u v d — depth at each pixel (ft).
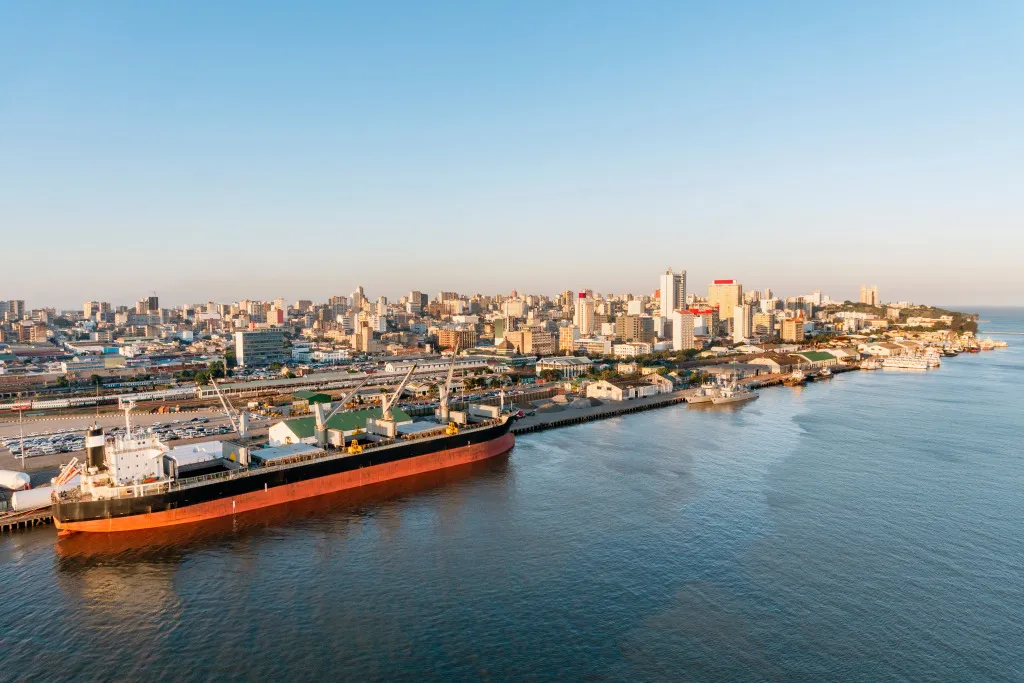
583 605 286.46
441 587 304.50
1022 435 636.07
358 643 257.14
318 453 468.75
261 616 278.87
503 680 232.12
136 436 427.74
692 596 294.25
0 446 586.45
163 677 235.40
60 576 318.24
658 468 513.86
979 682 231.71
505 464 538.88
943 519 392.06
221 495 406.41
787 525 381.60
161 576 318.65
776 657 246.27
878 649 252.01
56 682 232.73
